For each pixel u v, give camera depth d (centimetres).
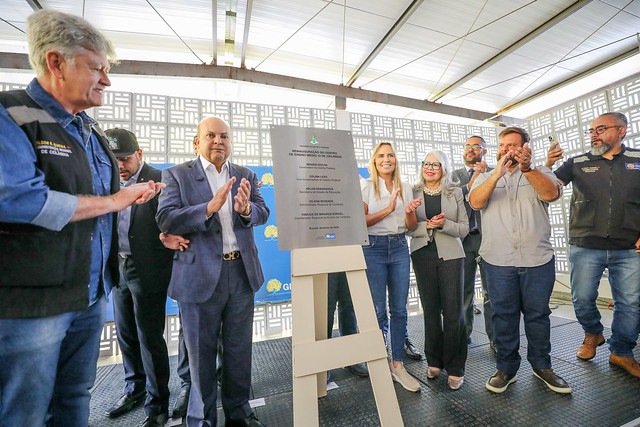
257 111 339
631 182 191
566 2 314
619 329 194
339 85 457
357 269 126
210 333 137
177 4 315
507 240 179
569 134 381
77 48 83
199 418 132
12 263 75
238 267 144
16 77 353
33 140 80
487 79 457
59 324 84
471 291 250
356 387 188
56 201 76
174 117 312
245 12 330
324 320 157
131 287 161
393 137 396
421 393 178
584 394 167
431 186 202
